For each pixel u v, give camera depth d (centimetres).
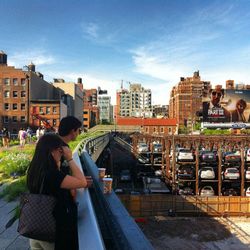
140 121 14000
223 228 3147
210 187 4388
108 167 6050
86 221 295
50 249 309
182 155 4556
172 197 3475
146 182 4512
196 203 3484
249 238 2922
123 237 264
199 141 4491
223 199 3509
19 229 295
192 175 4462
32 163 317
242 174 4362
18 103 9075
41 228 289
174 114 18825
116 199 401
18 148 2811
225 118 10581
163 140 5512
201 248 2692
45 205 294
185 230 3072
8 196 914
